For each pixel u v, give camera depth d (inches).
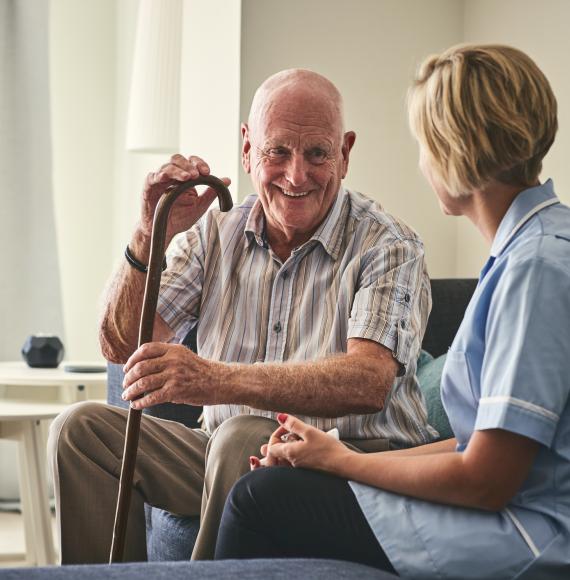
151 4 153.9
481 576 58.9
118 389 112.3
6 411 130.4
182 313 97.3
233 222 98.9
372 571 56.9
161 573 54.0
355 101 151.0
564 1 134.3
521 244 60.9
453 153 62.7
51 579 52.5
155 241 78.2
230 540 66.4
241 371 81.0
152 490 89.6
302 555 65.9
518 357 57.7
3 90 178.9
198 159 87.7
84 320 191.6
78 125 190.7
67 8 189.3
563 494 59.3
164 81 152.6
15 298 179.6
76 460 86.1
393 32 152.6
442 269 156.1
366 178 152.1
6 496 181.0
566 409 59.1
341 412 84.0
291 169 90.6
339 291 92.1
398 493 62.9
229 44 145.9
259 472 66.1
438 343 117.0
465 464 59.0
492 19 148.7
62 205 189.9
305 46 148.0
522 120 61.5
